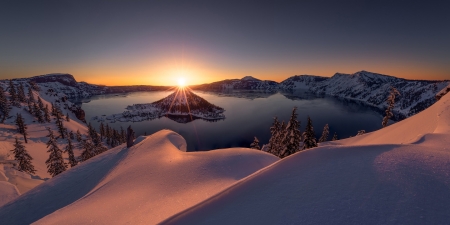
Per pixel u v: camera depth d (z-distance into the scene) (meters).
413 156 4.13
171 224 3.19
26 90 158.00
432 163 3.74
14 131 74.31
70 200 14.83
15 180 24.17
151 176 11.88
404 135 18.20
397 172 3.52
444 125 10.87
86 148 45.69
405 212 2.49
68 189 16.92
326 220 2.54
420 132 15.15
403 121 24.22
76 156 63.41
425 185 3.05
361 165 3.97
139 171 13.49
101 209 8.41
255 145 41.31
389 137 21.27
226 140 124.75
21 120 64.62
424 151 4.34
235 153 14.16
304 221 2.60
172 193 8.82
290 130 29.69
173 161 13.84
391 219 2.39
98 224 6.89
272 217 2.84
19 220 13.45
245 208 3.20
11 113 99.12
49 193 16.66
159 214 6.57
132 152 21.25
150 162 14.93
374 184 3.22
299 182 3.69
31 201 15.66
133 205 8.05
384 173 3.52
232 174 11.16
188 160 13.54
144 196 8.91
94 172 19.30
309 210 2.82
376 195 2.93
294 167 4.34
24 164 36.22
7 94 128.25
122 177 13.46
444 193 2.83
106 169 18.73
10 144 50.25
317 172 3.94
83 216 7.99
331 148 5.02
